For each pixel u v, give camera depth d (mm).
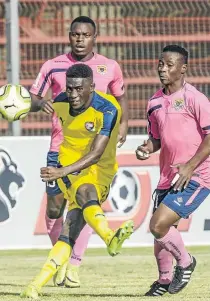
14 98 18516
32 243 27344
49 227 20016
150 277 20859
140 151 15578
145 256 27078
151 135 15641
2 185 27188
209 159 15117
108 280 20156
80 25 19250
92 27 19359
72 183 14953
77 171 14609
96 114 15008
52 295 15617
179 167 14586
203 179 15047
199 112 14875
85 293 16500
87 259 26281
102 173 15234
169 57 14938
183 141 15086
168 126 15125
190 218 27906
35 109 19219
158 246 15617
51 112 17984
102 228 14188
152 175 27703
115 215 27422
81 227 14961
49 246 27422
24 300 14297
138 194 27594
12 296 15117
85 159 14609
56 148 19172
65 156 15375
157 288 15828
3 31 32000
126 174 27562
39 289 14719
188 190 14930
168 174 15375
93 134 15141
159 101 15234
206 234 27969
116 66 19703
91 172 15141
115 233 13766
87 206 14523
